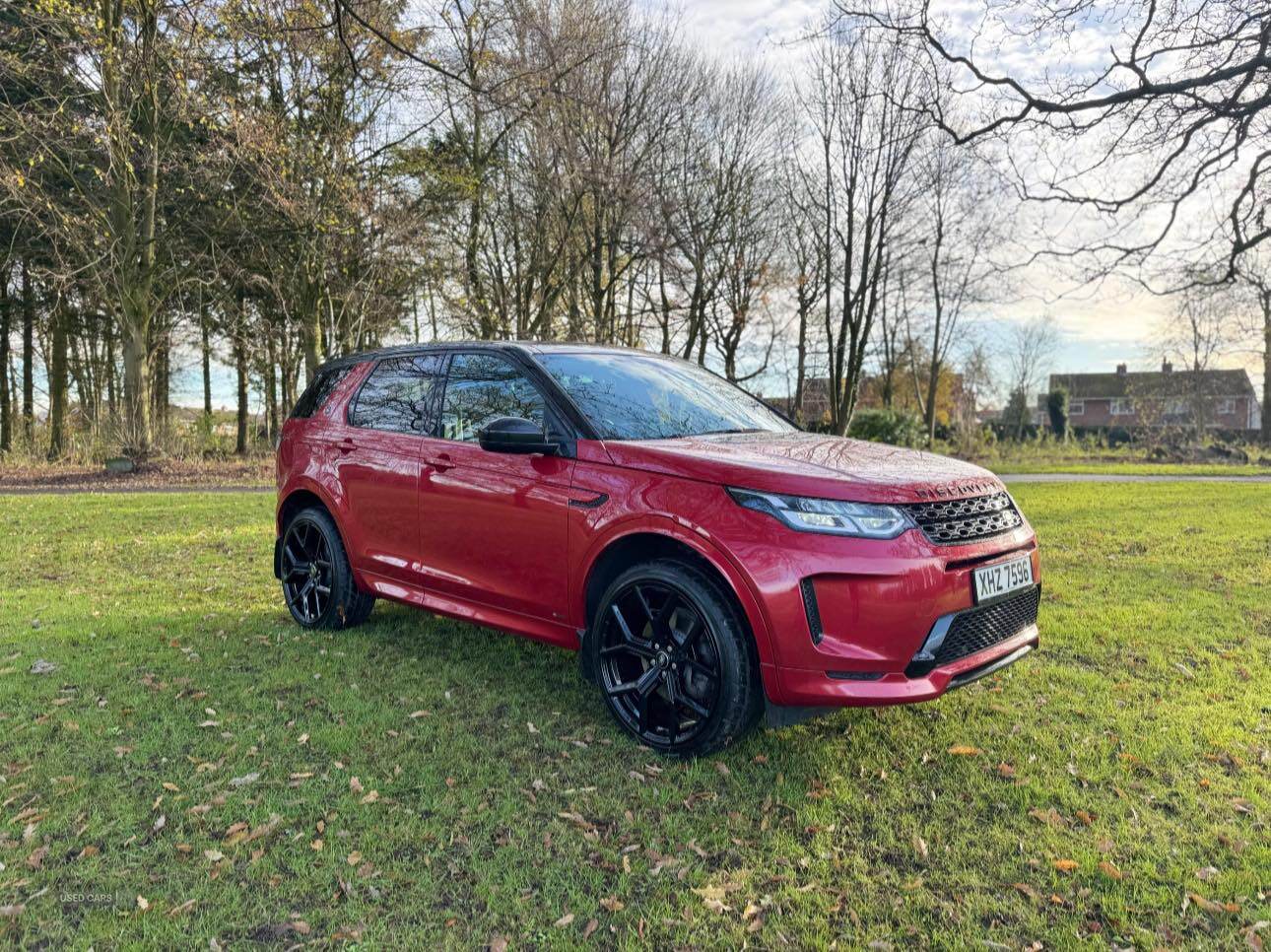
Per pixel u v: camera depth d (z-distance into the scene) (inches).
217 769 118.8
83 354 1049.5
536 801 111.2
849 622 109.0
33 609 213.2
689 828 104.9
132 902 88.1
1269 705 147.4
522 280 819.4
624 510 126.3
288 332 829.8
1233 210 323.3
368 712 141.3
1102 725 138.3
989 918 88.2
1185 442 1160.8
